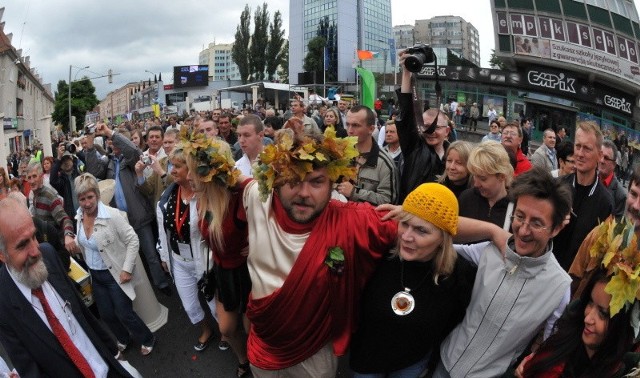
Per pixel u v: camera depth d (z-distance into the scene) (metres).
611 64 22.89
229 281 2.74
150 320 3.80
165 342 3.73
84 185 3.40
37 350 2.31
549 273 1.96
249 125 3.82
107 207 3.56
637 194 2.32
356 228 2.10
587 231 3.03
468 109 23.48
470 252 2.20
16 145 39.41
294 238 2.13
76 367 2.38
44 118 12.80
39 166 4.39
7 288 2.26
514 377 2.07
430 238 1.95
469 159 2.75
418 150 3.39
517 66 23.88
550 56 22.72
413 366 2.25
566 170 4.21
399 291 2.11
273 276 2.18
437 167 3.57
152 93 81.56
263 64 63.78
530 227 1.87
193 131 2.52
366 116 3.29
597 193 3.07
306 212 2.09
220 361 3.45
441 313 2.10
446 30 115.31
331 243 2.08
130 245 3.56
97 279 3.55
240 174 2.50
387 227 2.11
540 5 22.81
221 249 2.65
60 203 4.42
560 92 23.05
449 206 1.94
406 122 3.29
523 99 23.28
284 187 2.06
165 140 4.65
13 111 40.06
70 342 2.37
